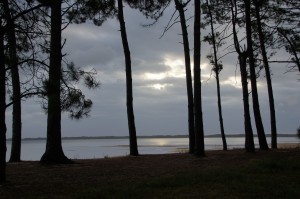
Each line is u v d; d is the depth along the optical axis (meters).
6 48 11.68
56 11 15.40
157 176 12.74
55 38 15.24
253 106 23.59
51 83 10.81
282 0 24.83
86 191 9.52
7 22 10.95
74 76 12.97
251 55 22.06
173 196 8.77
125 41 23.06
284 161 14.45
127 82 23.20
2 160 11.37
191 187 9.77
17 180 12.02
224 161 17.12
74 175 13.28
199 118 20.17
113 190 9.52
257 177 11.08
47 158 17.11
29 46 12.41
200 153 19.97
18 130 20.41
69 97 12.78
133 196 8.84
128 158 20.67
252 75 23.00
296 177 11.03
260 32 25.45
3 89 11.05
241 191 9.12
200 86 20.25
